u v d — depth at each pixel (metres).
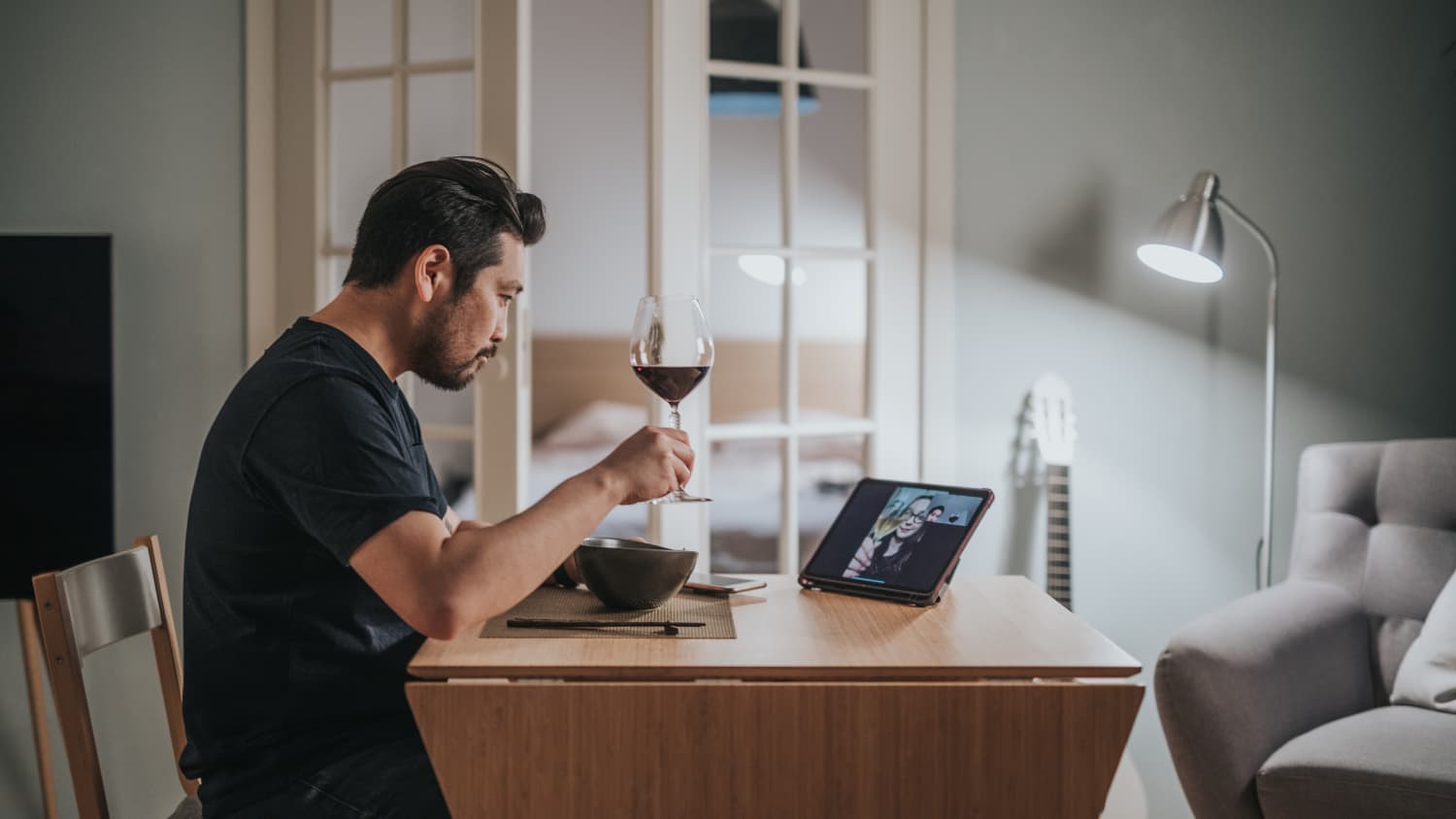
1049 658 1.29
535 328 6.08
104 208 2.76
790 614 1.47
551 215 5.97
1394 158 3.23
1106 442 3.13
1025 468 3.10
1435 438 3.26
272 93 2.84
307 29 2.82
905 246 3.04
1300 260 3.20
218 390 2.81
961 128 3.06
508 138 2.70
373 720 1.40
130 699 2.76
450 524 1.61
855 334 3.03
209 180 2.80
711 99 2.91
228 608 1.37
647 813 1.26
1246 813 2.10
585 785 1.26
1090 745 1.28
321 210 2.83
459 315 1.43
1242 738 2.10
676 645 1.32
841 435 3.01
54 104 2.74
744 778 1.26
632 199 6.00
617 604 1.46
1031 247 3.10
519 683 1.25
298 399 1.31
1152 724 3.16
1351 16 3.20
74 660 1.57
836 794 1.27
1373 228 3.23
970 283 3.07
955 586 1.64
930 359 3.05
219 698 1.38
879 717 1.26
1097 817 1.29
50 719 2.71
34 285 2.58
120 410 2.77
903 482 1.70
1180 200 2.79
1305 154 3.20
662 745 1.25
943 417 3.06
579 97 5.89
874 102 3.01
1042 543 3.11
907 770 1.27
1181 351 3.16
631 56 5.89
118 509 2.77
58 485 2.58
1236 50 3.16
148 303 2.78
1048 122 3.10
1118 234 3.13
